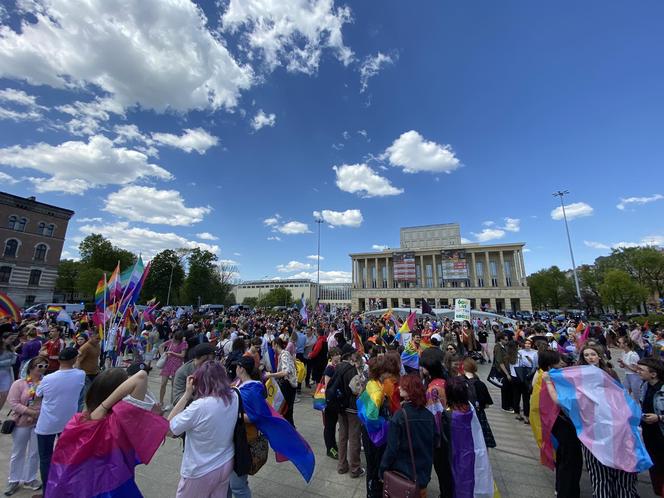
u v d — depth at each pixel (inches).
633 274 2335.1
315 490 171.2
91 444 98.9
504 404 340.2
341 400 188.7
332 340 432.8
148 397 114.5
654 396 155.7
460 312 721.6
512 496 170.1
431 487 178.5
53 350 344.5
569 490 146.3
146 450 104.3
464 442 143.2
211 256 2694.4
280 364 252.7
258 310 1882.4
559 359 176.9
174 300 2532.0
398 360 169.2
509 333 385.4
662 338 479.2
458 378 152.9
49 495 94.8
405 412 128.1
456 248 3260.3
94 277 2080.5
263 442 126.4
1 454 202.5
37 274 1973.4
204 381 113.3
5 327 335.3
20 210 1927.9
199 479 101.7
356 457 185.3
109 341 371.6
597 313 2819.9
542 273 3142.2
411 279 3240.7
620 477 135.9
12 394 171.2
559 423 155.0
